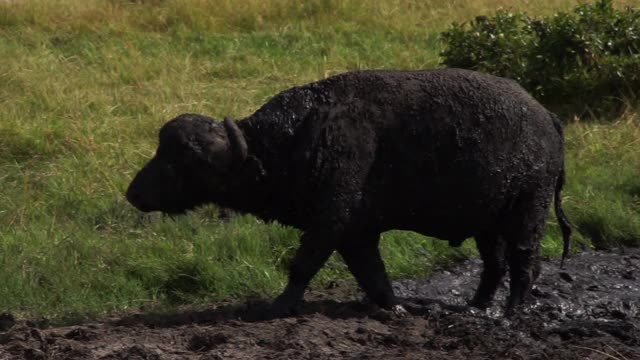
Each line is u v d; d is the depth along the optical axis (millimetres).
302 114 26297
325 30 54406
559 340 26922
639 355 25797
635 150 40562
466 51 45844
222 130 26000
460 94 26422
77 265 31891
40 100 44375
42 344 25047
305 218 26641
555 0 55688
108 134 41375
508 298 28234
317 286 31797
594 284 31922
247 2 56812
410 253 33500
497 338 26281
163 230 34156
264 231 33688
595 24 45031
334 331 25797
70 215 35500
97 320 29156
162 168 25891
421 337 26031
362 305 28469
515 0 55781
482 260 30328
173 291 31250
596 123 43000
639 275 32719
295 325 25953
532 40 45375
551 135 27281
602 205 35969
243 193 26328
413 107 26172
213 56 51719
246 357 24047
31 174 38250
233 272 31781
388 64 50094
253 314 26922
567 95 44406
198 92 46188
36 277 31266
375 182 26156
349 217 26016
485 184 26484
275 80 48562
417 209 26609
